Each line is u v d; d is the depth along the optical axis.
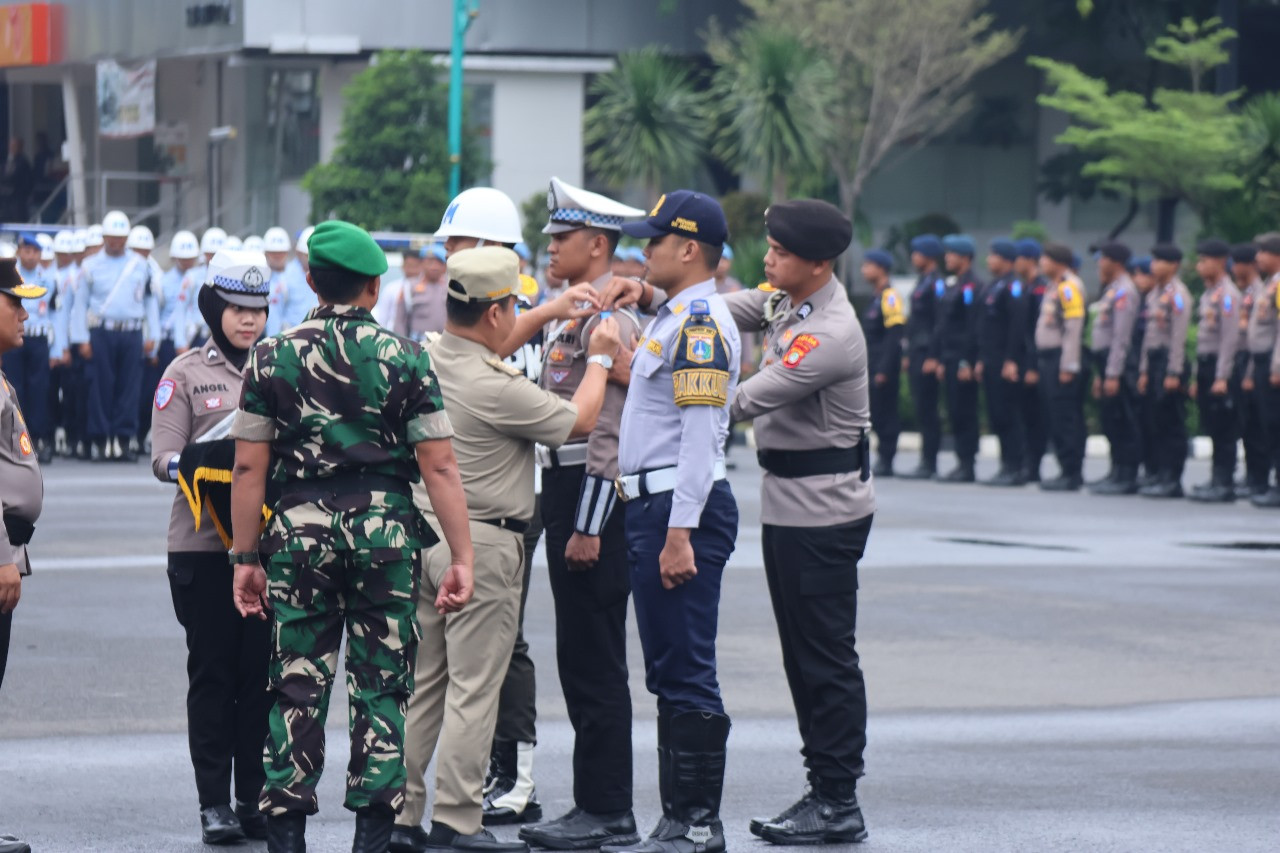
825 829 14.12
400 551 12.29
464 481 13.59
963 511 36.25
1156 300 39.28
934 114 81.38
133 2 90.25
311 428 12.27
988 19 79.19
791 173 75.94
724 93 78.62
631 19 86.50
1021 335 41.25
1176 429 39.38
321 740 12.39
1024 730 18.00
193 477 13.59
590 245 14.48
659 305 14.49
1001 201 92.62
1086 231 92.50
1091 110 72.31
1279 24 87.31
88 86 102.56
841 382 14.23
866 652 21.70
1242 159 67.25
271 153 87.50
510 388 13.53
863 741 14.36
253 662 14.20
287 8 82.69
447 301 13.79
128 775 15.91
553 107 85.88
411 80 76.62
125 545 29.33
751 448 51.94
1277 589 26.48
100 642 21.56
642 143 75.75
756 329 15.28
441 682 13.88
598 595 14.30
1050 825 14.57
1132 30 87.00
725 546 13.83
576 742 14.48
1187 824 14.59
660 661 13.75
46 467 42.47
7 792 15.28
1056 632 23.00
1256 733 17.89
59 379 44.88
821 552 14.32
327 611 12.38
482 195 14.80
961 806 15.17
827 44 78.19
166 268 87.44
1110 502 38.34
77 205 94.69
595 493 14.19
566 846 14.16
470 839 13.70
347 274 12.39
